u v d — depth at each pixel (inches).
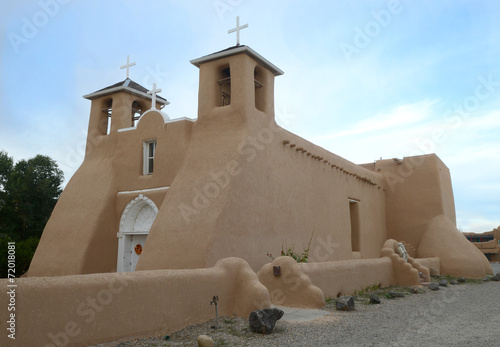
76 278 246.8
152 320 285.7
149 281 287.7
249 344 277.6
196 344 272.5
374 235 909.8
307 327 329.1
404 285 620.7
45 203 1225.4
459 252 825.5
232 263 370.0
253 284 358.9
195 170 522.3
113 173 619.8
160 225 492.4
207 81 573.6
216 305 323.3
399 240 965.2
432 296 530.9
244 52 549.3
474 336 301.7
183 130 562.6
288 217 583.2
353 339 292.0
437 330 323.0
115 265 593.3
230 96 579.8
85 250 564.4
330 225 709.3
